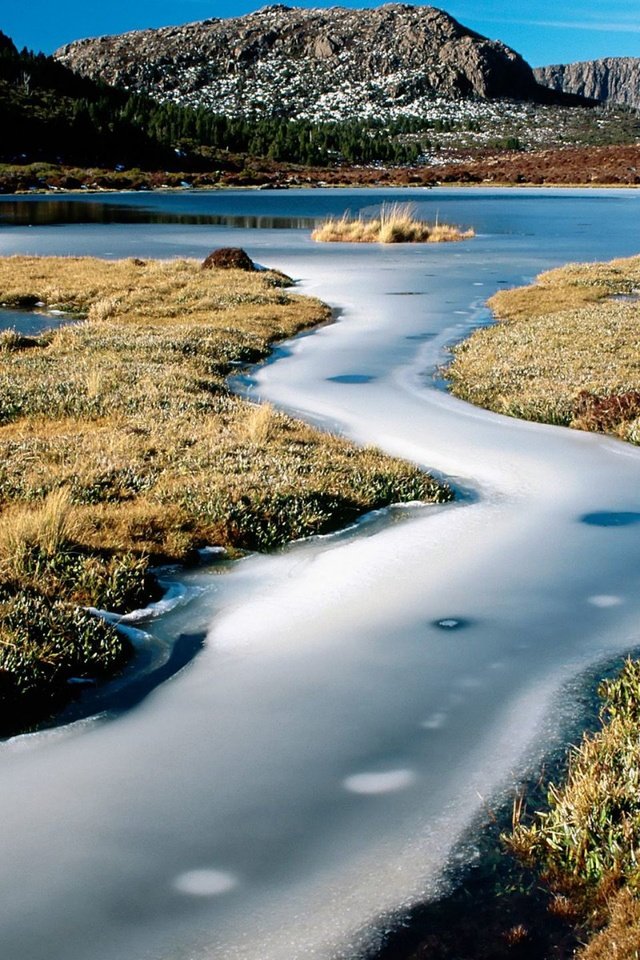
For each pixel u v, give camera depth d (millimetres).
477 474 12617
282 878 4828
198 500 10461
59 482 10828
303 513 10422
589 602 8430
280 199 105000
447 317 28047
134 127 165625
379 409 16547
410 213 77688
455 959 4234
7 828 5258
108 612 8125
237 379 19422
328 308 29422
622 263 38812
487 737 6207
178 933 4441
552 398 16188
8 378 17406
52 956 4297
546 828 5027
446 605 8398
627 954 4086
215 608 8406
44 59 194625
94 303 31312
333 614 8258
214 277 35219
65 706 6680
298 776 5770
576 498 11492
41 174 130750
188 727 6383
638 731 5934
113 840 5156
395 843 5102
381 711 6566
